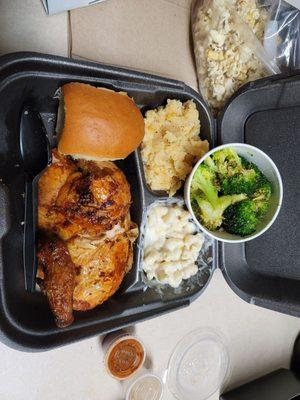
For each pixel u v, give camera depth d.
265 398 0.38
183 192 0.31
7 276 0.22
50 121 0.26
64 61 0.23
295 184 0.30
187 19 0.33
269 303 0.32
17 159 0.23
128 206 0.27
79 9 0.28
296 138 0.30
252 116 0.32
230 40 0.31
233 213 0.30
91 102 0.23
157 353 0.34
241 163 0.30
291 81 0.28
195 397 0.37
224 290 0.38
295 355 0.44
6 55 0.21
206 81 0.32
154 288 0.30
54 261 0.23
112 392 0.32
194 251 0.31
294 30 0.34
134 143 0.25
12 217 0.22
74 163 0.25
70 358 0.30
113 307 0.28
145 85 0.26
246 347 0.40
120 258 0.26
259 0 0.34
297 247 0.31
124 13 0.30
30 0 0.26
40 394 0.29
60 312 0.23
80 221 0.24
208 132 0.31
